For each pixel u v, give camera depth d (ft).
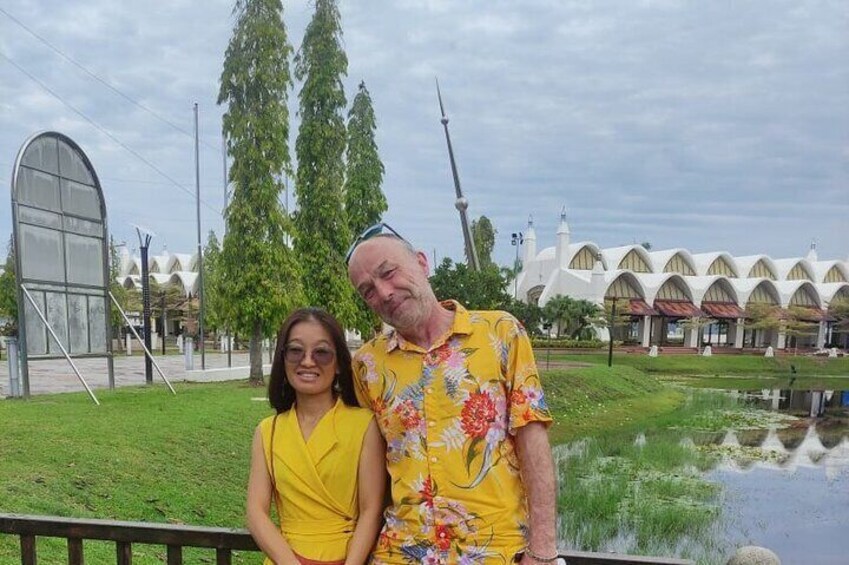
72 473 17.93
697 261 168.45
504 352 5.80
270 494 6.37
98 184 30.96
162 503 18.25
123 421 24.07
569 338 132.98
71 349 29.40
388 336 6.35
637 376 77.00
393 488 5.89
